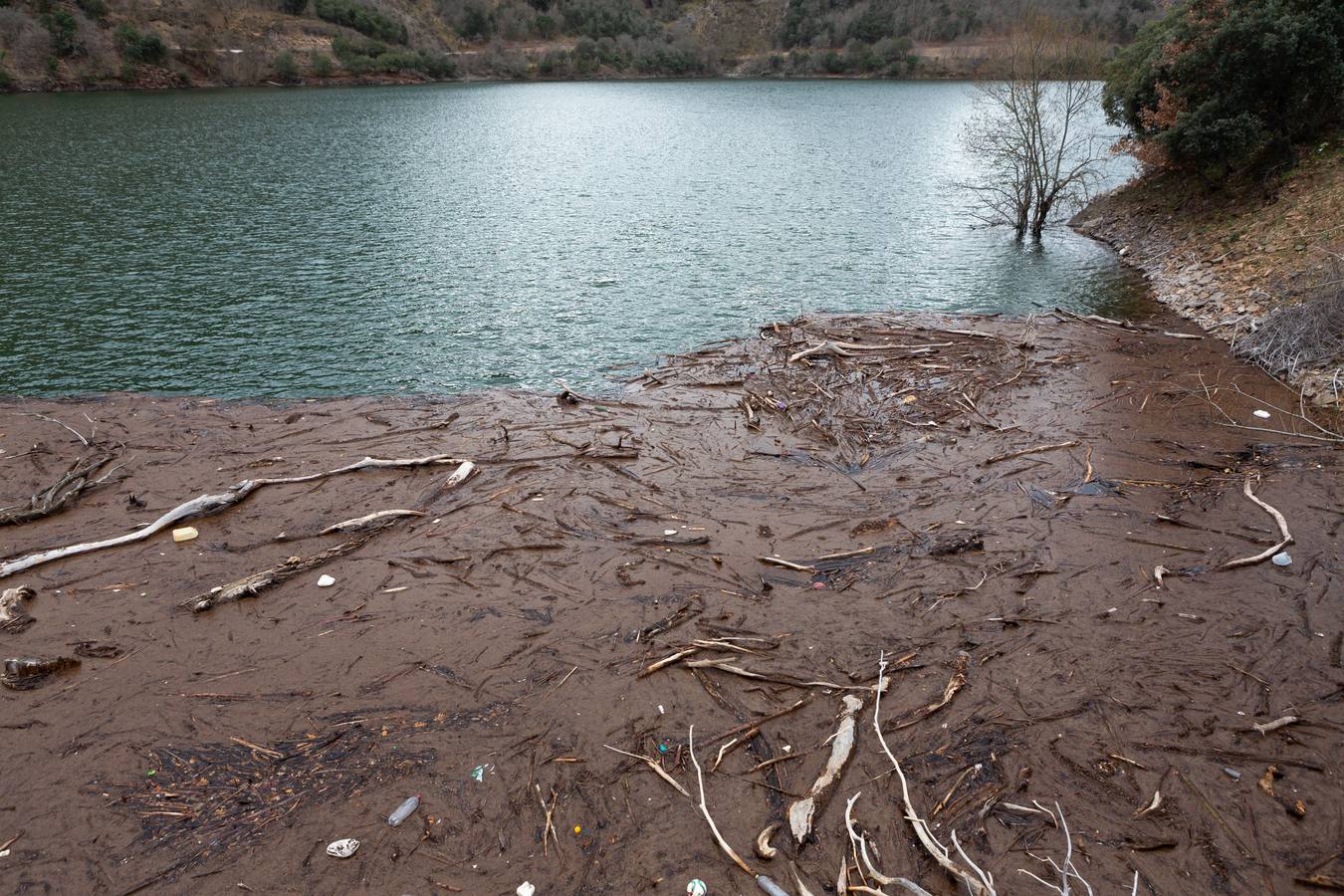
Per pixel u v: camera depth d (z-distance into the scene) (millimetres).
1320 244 15297
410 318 16734
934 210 27469
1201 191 21219
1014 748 5832
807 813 5289
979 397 12203
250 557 8234
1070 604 7355
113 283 18594
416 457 10344
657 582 7762
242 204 27109
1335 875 4832
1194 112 19734
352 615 7312
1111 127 38438
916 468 10055
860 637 6988
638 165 36562
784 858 5039
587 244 22750
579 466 10148
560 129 49906
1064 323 16109
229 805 5391
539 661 6719
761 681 6504
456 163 36625
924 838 5039
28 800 5441
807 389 12570
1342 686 6266
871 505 9172
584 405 12172
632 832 5230
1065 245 23078
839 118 55094
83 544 8344
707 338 15539
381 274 19734
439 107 62625
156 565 8062
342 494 9445
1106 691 6320
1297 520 8523
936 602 7418
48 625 7172
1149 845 5074
